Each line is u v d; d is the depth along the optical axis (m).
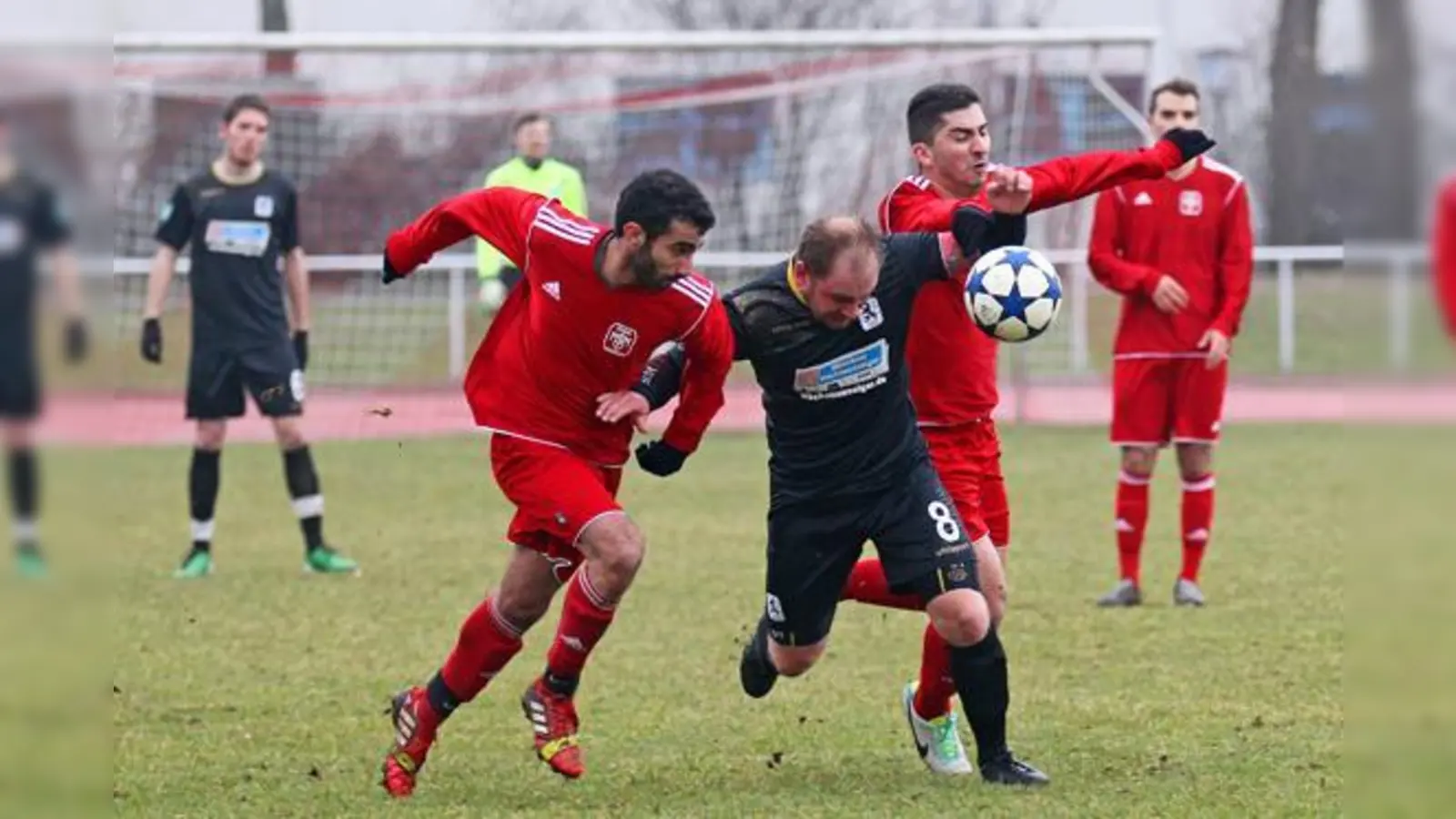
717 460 55.75
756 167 71.62
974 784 20.38
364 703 25.33
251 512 45.72
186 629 30.78
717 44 57.94
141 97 64.62
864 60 69.06
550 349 19.77
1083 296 68.69
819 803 19.50
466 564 37.97
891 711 24.64
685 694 25.67
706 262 67.50
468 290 72.94
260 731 23.53
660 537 40.94
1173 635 29.70
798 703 25.09
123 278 64.50
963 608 19.81
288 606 33.06
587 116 72.25
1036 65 65.12
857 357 19.61
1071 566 37.09
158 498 48.56
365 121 69.94
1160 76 60.59
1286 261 70.44
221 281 36.44
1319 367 71.81
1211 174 33.22
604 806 19.45
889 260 19.80
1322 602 32.28
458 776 21.08
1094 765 21.22
